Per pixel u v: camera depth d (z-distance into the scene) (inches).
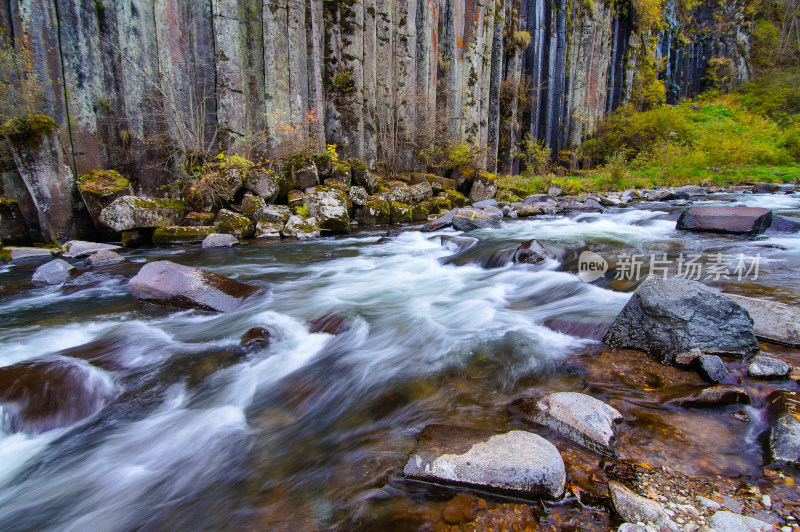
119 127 339.6
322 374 131.0
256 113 415.5
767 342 130.5
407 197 462.6
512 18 691.4
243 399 120.4
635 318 134.3
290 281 229.0
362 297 199.2
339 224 374.0
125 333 158.9
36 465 97.0
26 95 288.4
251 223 352.8
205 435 105.0
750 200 455.8
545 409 100.1
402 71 528.4
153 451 100.3
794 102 1198.9
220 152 394.6
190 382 128.3
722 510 71.3
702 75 1450.5
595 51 880.3
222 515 80.4
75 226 306.7
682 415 100.3
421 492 81.5
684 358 120.3
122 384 125.7
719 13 1433.3
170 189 366.6
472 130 629.9
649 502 72.6
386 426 104.3
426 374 127.0
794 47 1472.7
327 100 476.7
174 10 358.0
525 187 586.2
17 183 295.3
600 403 100.3
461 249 286.2
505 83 699.4
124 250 304.3
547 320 159.6
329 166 428.1
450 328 159.3
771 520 69.1
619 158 725.9
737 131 860.0
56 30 299.7
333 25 461.4
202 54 377.4
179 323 171.0
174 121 364.2
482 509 76.7
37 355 144.5
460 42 601.0
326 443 99.7
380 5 502.9
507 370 126.6
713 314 124.7
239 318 174.2
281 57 418.6
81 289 216.2
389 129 530.9
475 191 544.7
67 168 299.1
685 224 309.0
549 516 74.4
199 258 283.6
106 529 79.1
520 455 83.0
